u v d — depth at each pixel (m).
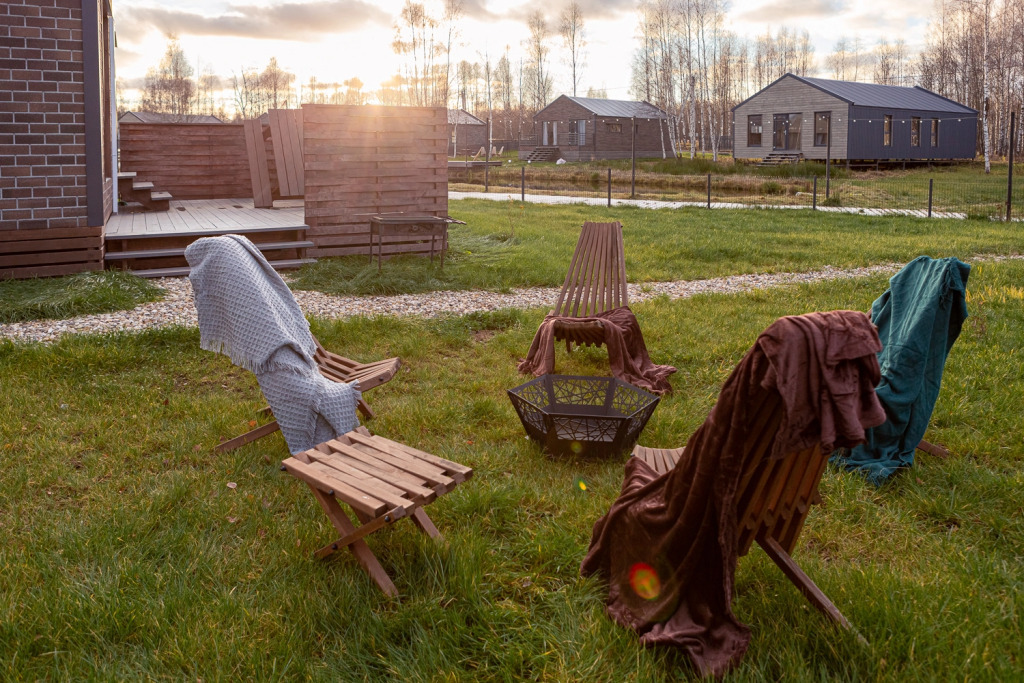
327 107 10.64
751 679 2.42
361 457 3.39
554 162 55.50
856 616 2.72
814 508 3.78
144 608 2.81
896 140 39.81
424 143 11.32
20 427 4.75
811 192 28.53
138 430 4.77
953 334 4.27
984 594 2.94
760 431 2.34
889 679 2.40
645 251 12.85
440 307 8.55
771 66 87.56
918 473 4.20
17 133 8.69
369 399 5.48
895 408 4.18
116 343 6.46
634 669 2.50
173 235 10.00
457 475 3.09
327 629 2.76
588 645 2.62
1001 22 49.34
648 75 68.94
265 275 4.51
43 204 8.93
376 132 11.00
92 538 3.34
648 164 43.84
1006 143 52.94
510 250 12.35
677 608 2.61
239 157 16.05
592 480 4.13
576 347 6.88
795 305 8.68
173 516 3.65
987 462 4.35
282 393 4.09
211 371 6.12
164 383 5.74
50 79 8.76
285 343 4.11
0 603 2.80
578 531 3.50
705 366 6.34
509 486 3.97
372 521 2.93
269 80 101.75
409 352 6.58
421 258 11.20
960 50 59.06
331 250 11.02
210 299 4.22
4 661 2.53
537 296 9.31
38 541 3.36
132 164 15.29
